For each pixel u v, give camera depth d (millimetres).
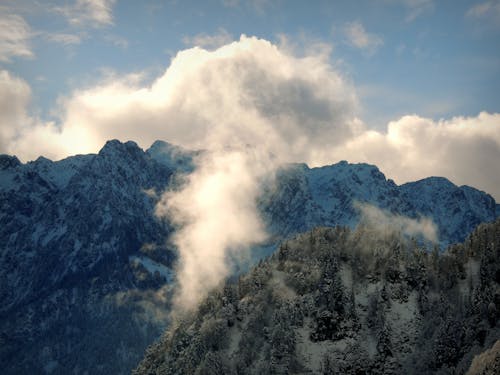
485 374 165625
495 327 187625
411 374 190250
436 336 193750
